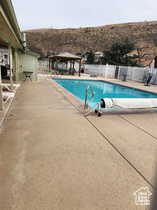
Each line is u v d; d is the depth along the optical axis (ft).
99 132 11.88
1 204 5.45
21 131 11.12
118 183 6.80
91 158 8.49
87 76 66.80
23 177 6.75
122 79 58.34
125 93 40.78
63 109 16.97
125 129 12.88
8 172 6.99
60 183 6.56
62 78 51.19
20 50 36.45
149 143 10.67
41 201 5.66
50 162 7.90
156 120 15.70
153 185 6.79
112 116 16.17
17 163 7.65
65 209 5.41
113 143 10.32
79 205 5.60
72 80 52.26
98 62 114.32
